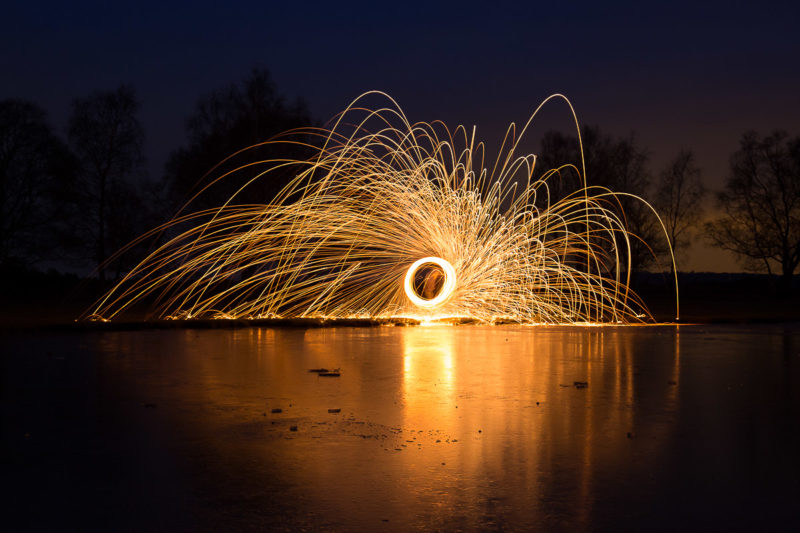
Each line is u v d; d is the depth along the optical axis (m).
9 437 7.30
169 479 5.83
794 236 49.31
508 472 6.05
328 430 7.67
